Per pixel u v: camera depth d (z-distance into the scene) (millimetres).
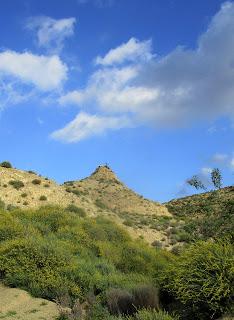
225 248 15070
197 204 79938
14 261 19453
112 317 14625
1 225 24000
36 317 15094
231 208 70000
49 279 17984
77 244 25422
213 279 14320
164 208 77688
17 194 50438
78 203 55375
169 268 16844
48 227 29016
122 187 84562
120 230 33438
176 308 15328
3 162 58719
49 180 60188
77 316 15016
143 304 15656
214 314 14039
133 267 23953
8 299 16844
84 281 18266
